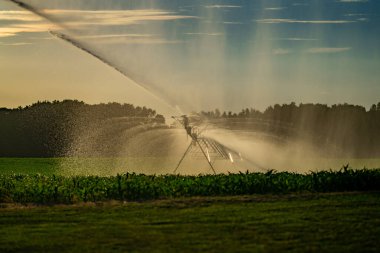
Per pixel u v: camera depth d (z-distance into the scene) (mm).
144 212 36375
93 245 28312
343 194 43188
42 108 125562
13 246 28344
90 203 40781
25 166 90625
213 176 48656
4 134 130375
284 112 79375
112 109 105750
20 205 40438
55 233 30984
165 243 28484
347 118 101438
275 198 41312
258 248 27406
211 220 33594
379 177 47469
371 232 30438
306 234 30109
